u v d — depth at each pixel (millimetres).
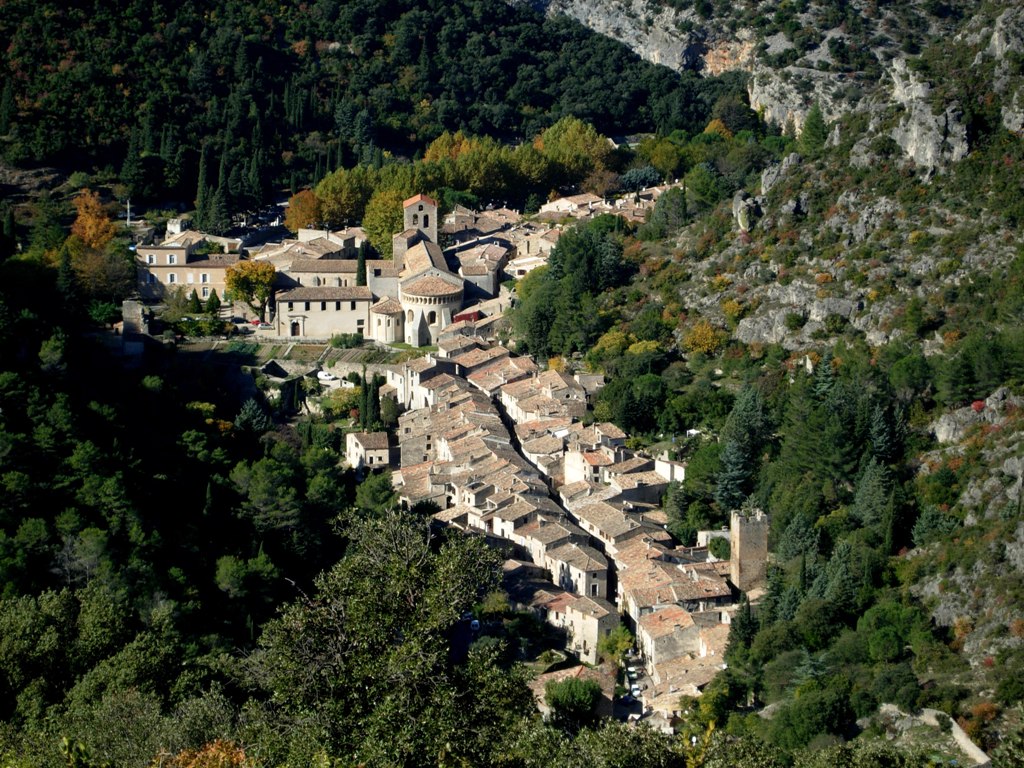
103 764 157625
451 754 145250
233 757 163875
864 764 196375
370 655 151125
